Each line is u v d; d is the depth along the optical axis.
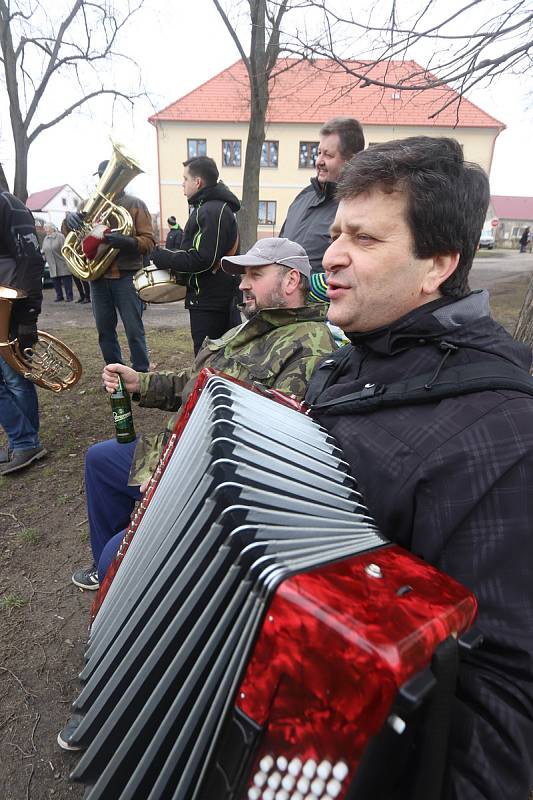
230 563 0.71
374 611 0.57
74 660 1.91
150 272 3.41
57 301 9.66
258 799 0.57
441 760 0.60
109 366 2.02
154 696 0.77
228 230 3.22
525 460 0.74
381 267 0.89
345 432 0.96
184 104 22.69
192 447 0.98
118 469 1.93
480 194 0.88
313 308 1.81
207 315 3.45
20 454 3.24
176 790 0.70
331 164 2.37
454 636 0.58
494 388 0.82
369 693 0.52
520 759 0.65
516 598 0.71
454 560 0.75
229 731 0.61
